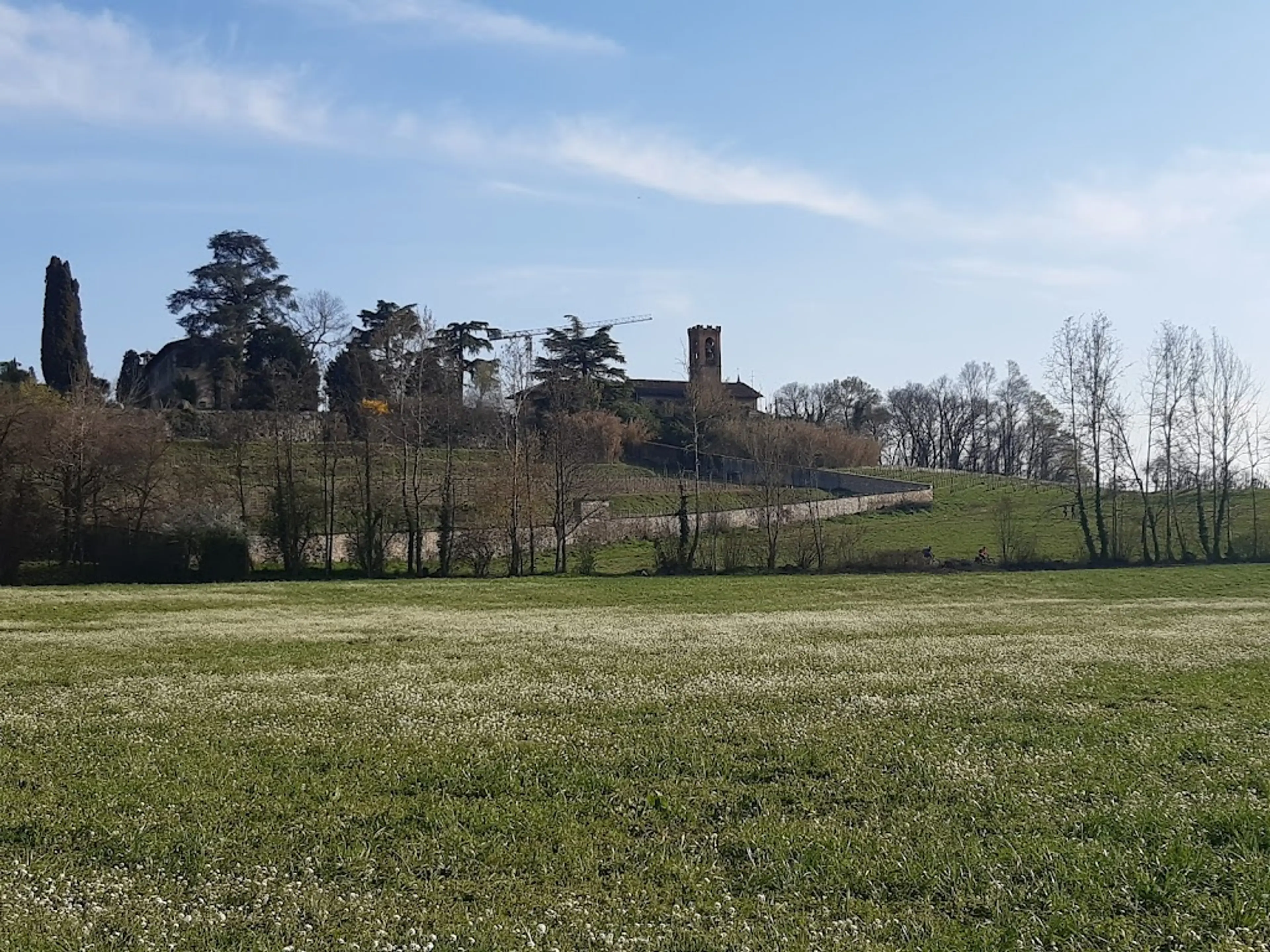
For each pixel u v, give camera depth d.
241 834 10.99
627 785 13.01
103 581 65.69
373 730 16.34
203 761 14.09
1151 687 20.52
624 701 19.02
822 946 8.34
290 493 73.50
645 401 162.38
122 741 15.34
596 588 58.22
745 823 11.47
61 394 87.12
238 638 30.52
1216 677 21.92
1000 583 62.03
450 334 123.62
